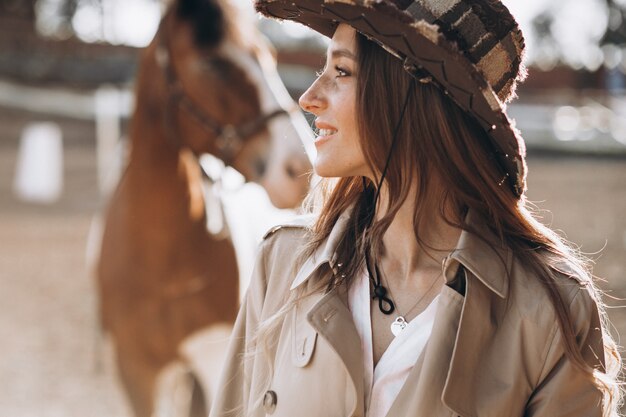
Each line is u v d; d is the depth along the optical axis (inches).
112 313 125.7
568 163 463.8
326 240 54.7
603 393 48.6
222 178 125.6
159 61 122.6
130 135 126.7
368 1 43.9
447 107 48.8
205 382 126.1
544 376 48.1
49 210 378.0
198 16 121.4
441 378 46.8
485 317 48.1
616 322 167.8
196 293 121.6
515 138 47.3
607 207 313.9
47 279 268.2
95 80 668.7
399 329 49.9
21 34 682.2
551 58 745.0
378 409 48.8
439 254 51.5
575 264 51.4
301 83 616.4
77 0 740.7
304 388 50.2
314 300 52.2
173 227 119.2
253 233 139.4
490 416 46.9
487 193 49.9
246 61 122.3
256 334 54.5
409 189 50.1
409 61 47.4
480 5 46.9
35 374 184.2
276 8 54.2
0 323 222.2
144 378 127.0
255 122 121.1
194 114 121.9
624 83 665.6
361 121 49.4
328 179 58.1
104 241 130.6
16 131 549.0
